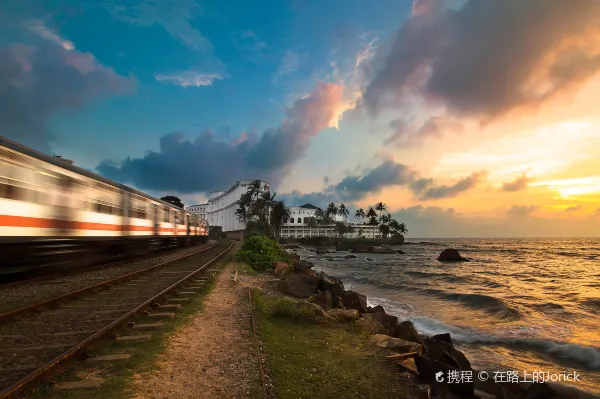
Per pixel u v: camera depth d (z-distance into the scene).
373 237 176.88
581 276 39.00
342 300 14.12
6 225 10.66
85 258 16.16
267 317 9.16
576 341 12.23
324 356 6.64
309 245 136.12
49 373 4.71
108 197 17.62
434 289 25.14
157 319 7.99
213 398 4.50
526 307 19.11
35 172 12.08
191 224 42.12
